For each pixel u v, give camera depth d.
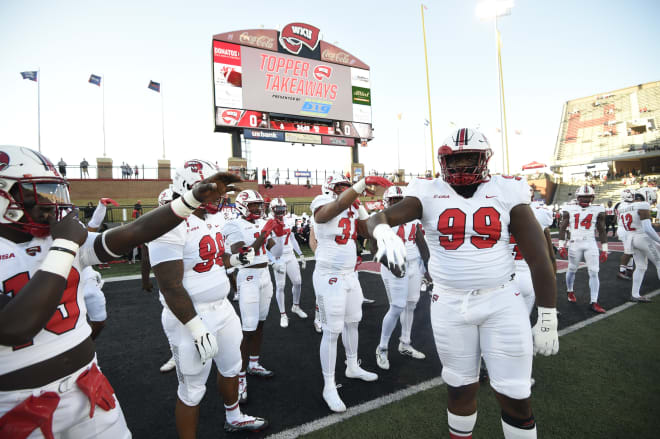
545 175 31.77
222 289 2.27
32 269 1.17
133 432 2.52
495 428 2.39
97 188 17.83
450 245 1.83
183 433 2.07
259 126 16.92
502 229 1.80
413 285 3.67
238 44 16.39
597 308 4.97
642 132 37.97
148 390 3.14
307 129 18.22
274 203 5.00
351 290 3.03
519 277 3.52
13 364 1.12
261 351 3.95
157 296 6.51
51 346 1.18
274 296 6.70
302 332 4.59
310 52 18.17
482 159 1.76
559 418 2.49
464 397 1.84
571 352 3.60
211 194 1.36
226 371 2.35
